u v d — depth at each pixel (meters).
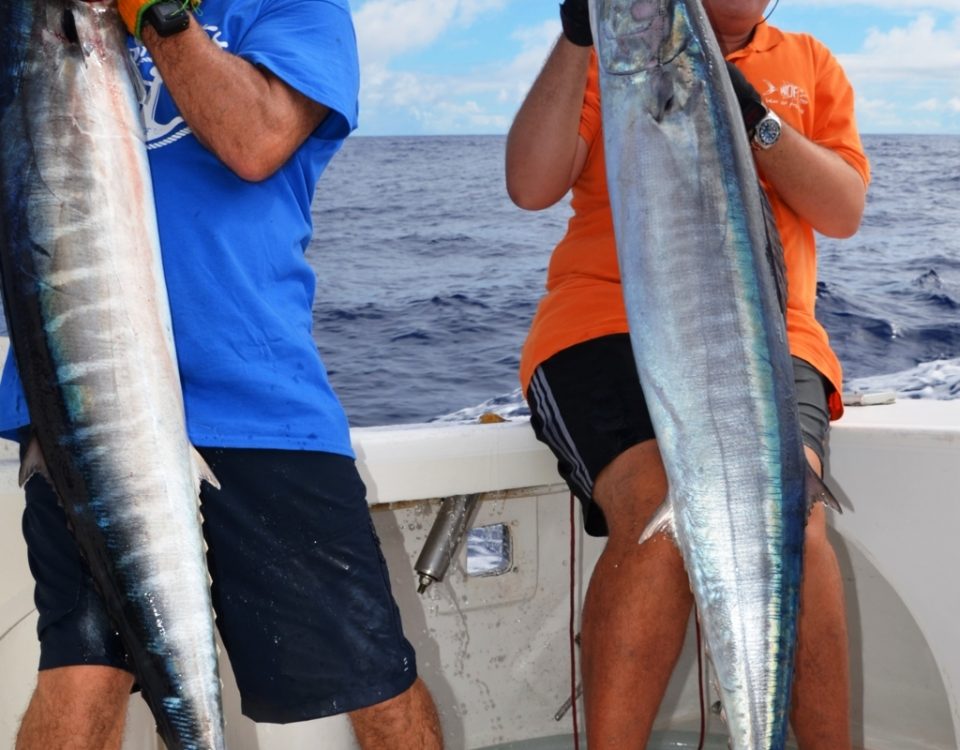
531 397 2.28
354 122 1.88
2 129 1.53
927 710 2.48
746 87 2.08
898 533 2.31
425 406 9.27
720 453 1.70
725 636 1.71
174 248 1.75
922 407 2.56
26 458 1.59
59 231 1.52
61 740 1.66
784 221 2.33
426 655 2.50
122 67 1.58
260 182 1.81
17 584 1.96
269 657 1.80
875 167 30.78
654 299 1.71
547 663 2.59
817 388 2.19
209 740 1.58
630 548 1.93
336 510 1.82
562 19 2.07
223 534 1.77
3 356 2.24
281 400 1.78
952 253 15.56
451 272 16.06
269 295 1.81
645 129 1.70
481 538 2.75
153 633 1.55
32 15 1.53
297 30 1.81
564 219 21.61
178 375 1.61
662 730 2.66
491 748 2.55
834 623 1.95
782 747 1.71
